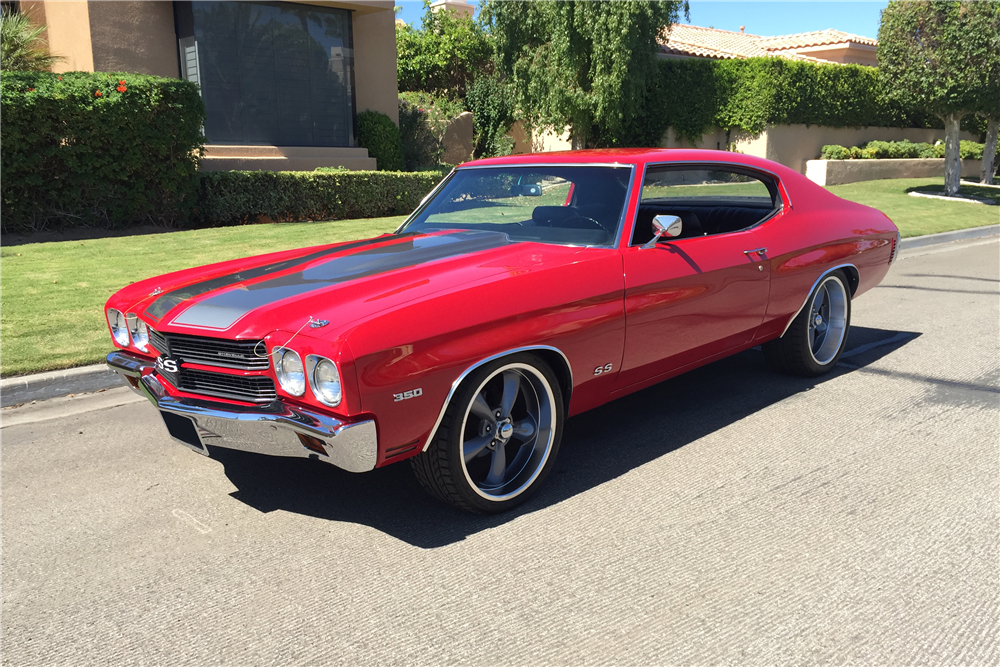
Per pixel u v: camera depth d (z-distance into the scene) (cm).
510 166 427
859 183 2155
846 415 436
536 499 337
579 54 1912
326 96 1582
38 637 245
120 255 916
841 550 288
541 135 2369
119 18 1356
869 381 500
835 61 2809
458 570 279
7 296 711
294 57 1522
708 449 389
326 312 281
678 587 265
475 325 293
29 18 1566
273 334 279
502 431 321
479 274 316
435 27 2383
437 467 303
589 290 334
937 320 677
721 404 459
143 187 1143
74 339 578
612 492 342
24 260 884
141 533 314
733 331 423
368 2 1552
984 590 260
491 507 321
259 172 1250
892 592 260
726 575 272
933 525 306
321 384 268
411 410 280
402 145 1836
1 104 1012
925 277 909
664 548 292
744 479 352
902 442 394
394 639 239
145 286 363
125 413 471
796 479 351
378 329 270
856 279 519
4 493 355
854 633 238
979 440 395
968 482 345
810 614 248
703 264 389
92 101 1067
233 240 1033
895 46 1784
